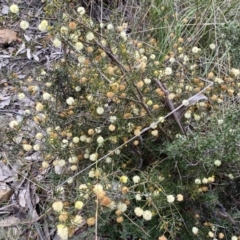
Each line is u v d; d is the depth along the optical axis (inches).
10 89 26.0
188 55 24.1
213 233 16.5
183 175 17.4
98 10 31.0
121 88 16.5
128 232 16.6
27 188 20.1
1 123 23.6
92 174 16.1
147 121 17.5
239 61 19.7
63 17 15.5
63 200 17.0
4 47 30.0
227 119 16.6
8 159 19.8
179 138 16.7
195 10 27.6
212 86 19.0
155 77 17.4
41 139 18.2
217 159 16.0
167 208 16.7
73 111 18.2
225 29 19.4
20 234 18.3
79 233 17.6
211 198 16.0
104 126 17.8
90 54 16.5
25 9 32.0
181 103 18.0
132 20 29.0
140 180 16.4
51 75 18.5
